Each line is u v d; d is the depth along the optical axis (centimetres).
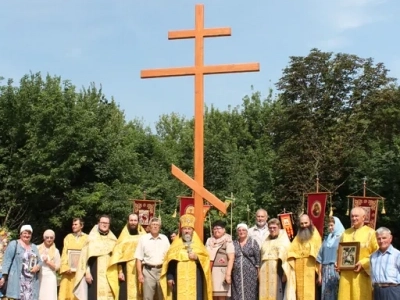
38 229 3164
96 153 3334
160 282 1148
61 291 1365
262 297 1145
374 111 3719
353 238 1077
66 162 3083
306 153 3631
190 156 4731
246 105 5456
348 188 3650
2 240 1318
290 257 1156
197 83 1262
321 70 3819
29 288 1165
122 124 4109
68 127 3106
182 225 1159
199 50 1267
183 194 3975
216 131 4906
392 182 3347
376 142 3703
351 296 1055
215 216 3525
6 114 3194
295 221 3578
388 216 3344
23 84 3231
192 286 1134
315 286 1153
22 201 3136
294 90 3844
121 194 3288
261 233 1265
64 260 1360
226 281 1141
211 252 1175
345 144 3597
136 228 1251
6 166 3142
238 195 3816
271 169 3834
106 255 1231
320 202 1630
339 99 3841
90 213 3238
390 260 973
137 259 1184
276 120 3909
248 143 5241
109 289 1222
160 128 6266
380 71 3825
